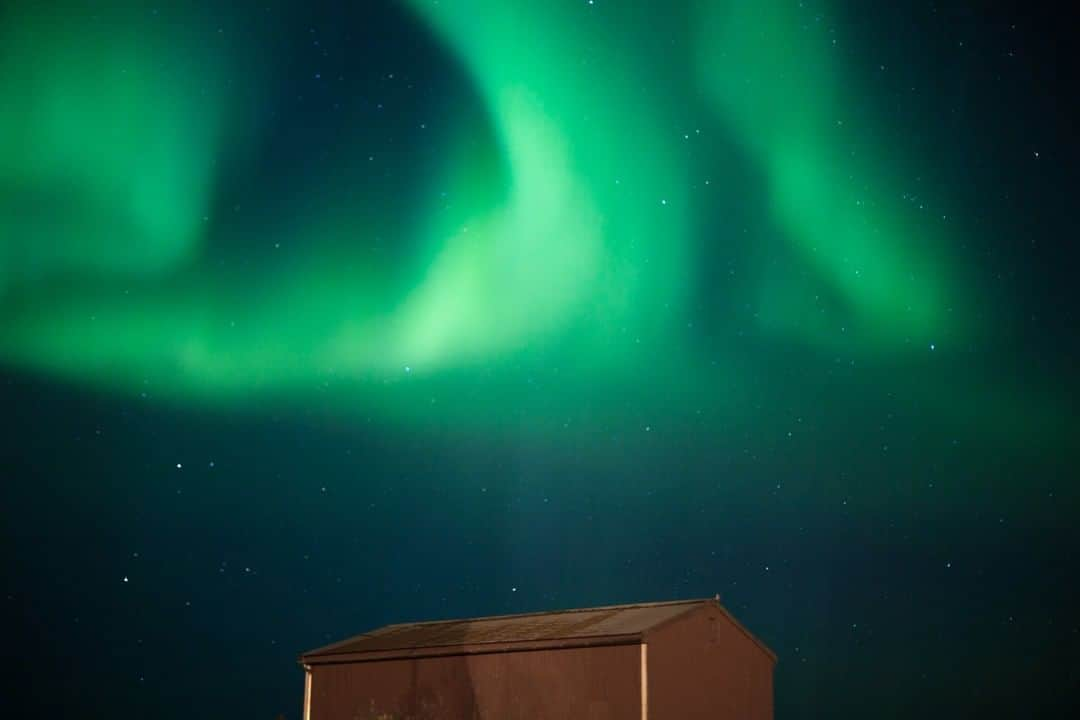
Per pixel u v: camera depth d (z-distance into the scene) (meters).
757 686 15.48
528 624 16.12
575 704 14.38
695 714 14.50
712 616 15.23
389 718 15.90
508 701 14.89
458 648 15.43
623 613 15.66
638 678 14.01
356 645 16.92
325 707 16.58
